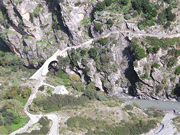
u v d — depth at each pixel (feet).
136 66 345.72
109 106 316.81
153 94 347.56
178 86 328.90
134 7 372.38
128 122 280.72
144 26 357.61
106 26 379.35
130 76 367.86
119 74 372.79
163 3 361.92
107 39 374.84
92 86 378.12
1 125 266.98
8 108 301.84
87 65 384.06
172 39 338.95
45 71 405.18
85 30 403.95
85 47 395.14
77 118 281.74
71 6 398.83
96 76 383.45
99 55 383.45
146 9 359.46
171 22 354.33
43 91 350.64
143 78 343.26
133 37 350.23
